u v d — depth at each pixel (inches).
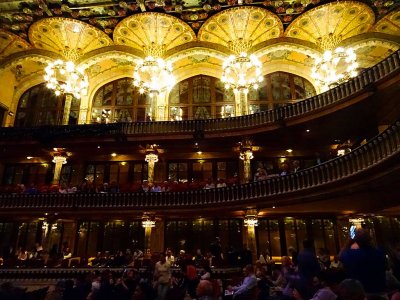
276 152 887.7
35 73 1032.2
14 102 1021.2
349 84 678.5
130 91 1021.8
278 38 916.6
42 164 952.3
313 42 906.1
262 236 824.3
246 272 261.3
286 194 661.3
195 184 797.2
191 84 1016.2
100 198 774.5
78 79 958.4
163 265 353.1
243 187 724.0
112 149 883.4
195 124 844.6
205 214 782.5
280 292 284.5
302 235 812.6
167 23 872.3
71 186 829.8
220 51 936.9
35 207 776.9
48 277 621.9
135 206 761.0
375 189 550.3
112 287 304.2
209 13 847.1
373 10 810.2
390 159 458.0
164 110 952.9
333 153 852.6
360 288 117.2
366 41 876.0
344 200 631.8
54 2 820.0
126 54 947.3
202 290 211.2
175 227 852.0
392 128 459.8
